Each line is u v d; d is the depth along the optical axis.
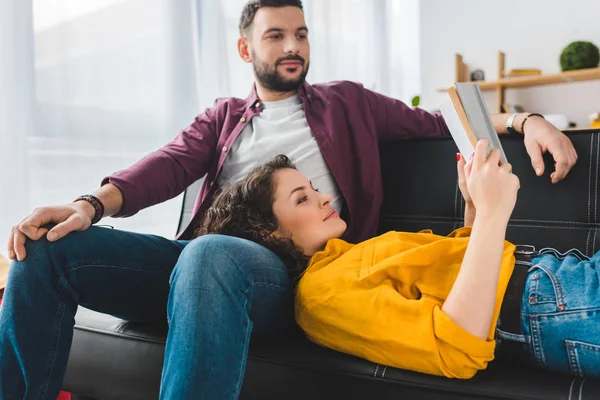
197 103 2.67
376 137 1.56
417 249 0.98
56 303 1.04
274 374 1.04
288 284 1.10
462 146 1.02
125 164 2.44
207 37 2.78
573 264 0.98
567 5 3.83
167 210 2.63
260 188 1.22
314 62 3.48
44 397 1.00
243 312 0.94
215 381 0.87
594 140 1.25
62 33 2.22
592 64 3.60
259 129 1.60
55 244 1.05
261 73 1.61
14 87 2.04
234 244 1.00
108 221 2.42
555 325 0.91
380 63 3.96
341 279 1.00
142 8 2.48
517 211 1.32
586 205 1.25
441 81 4.37
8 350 0.99
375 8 3.90
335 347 1.02
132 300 1.19
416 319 0.90
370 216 1.50
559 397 0.83
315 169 1.53
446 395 0.89
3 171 2.02
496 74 4.13
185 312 0.90
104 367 1.21
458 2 4.24
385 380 0.94
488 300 0.87
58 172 2.21
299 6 1.62
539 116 1.33
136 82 2.47
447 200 1.44
